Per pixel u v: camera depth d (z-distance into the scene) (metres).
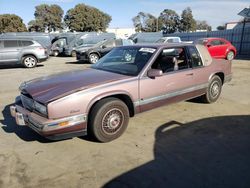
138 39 25.91
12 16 53.19
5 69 13.62
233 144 3.98
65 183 3.03
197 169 3.29
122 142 4.08
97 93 3.79
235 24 47.38
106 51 16.16
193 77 5.27
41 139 4.22
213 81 5.89
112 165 3.41
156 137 4.26
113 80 4.06
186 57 5.20
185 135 4.32
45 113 3.54
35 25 61.88
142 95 4.36
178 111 5.52
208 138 4.20
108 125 4.00
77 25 52.69
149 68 4.44
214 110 5.60
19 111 4.06
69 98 3.57
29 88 3.95
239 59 17.84
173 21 68.44
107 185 2.98
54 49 24.14
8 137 4.32
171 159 3.54
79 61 17.72
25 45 14.12
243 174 3.17
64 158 3.60
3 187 2.96
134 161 3.50
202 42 15.87
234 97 6.77
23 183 3.04
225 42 16.75
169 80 4.74
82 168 3.35
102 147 3.92
